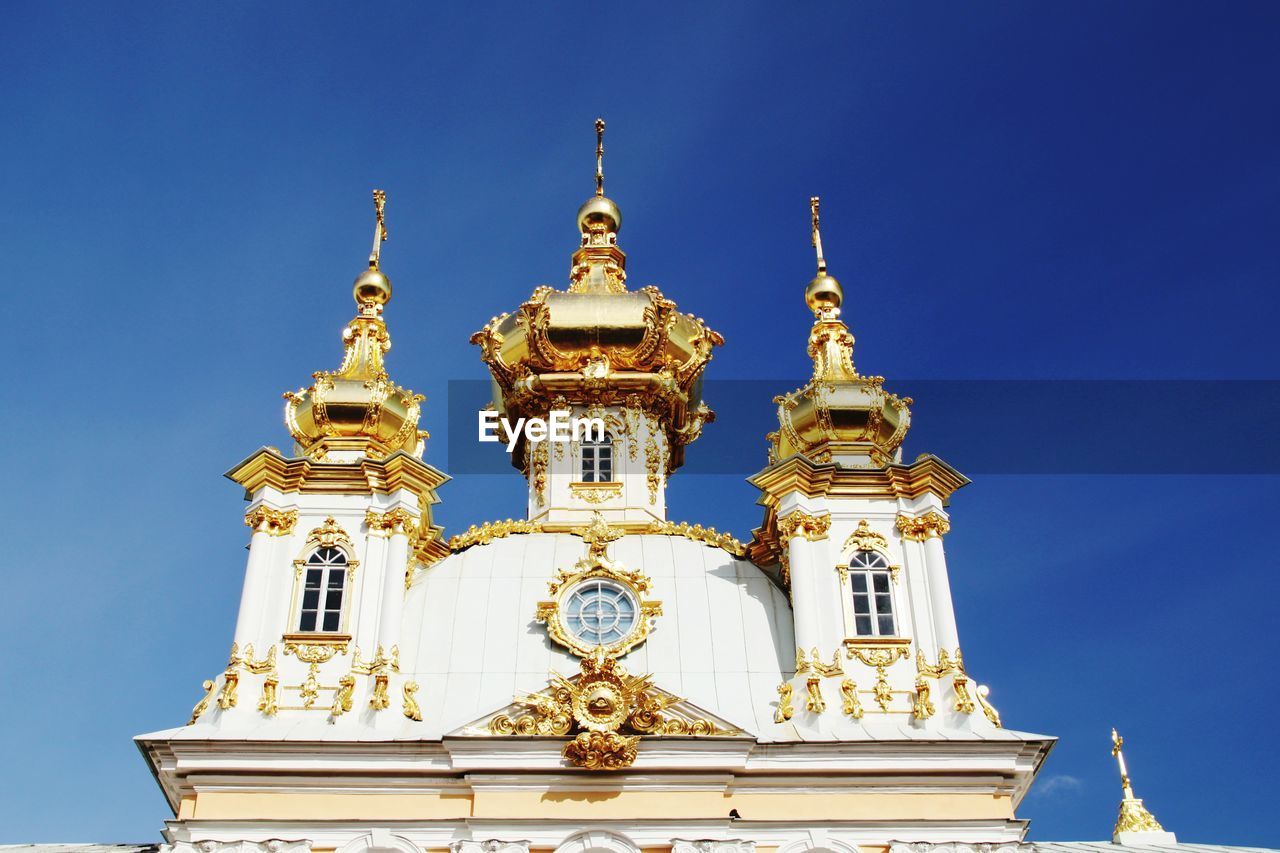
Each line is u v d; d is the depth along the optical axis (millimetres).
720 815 41250
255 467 47656
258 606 45344
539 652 45219
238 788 41406
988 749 42438
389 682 43750
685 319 57062
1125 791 52938
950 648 44969
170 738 41594
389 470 48094
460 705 43781
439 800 41562
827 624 45531
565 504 52094
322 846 40719
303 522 47250
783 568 48156
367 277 54062
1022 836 42344
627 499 52281
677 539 49625
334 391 50000
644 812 41312
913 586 46469
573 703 42500
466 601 46844
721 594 47500
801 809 41719
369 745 41875
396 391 50531
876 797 41969
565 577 46781
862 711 43781
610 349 55156
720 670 45125
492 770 41469
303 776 41531
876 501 48344
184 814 41031
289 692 43844
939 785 42125
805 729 43250
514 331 56312
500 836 40719
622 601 46625
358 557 46562
